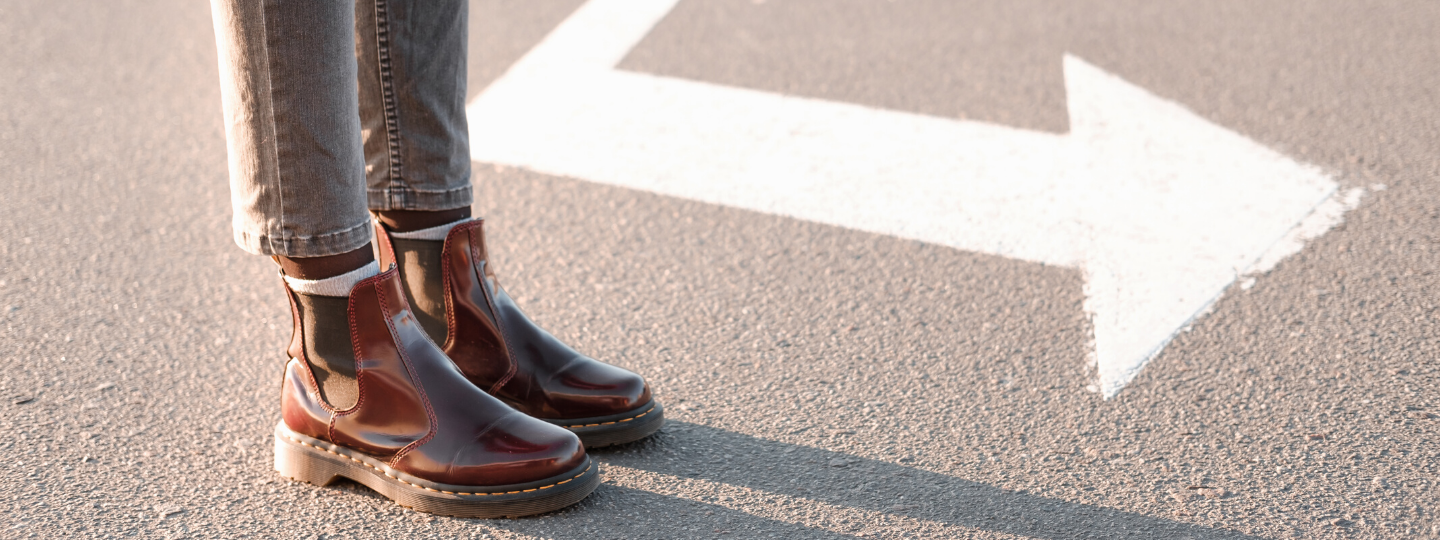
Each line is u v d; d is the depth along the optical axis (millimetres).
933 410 2141
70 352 2371
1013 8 4891
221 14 1590
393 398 1774
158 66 4332
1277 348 2346
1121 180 3260
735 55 4387
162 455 1980
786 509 1812
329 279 1726
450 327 1978
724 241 2969
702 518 1788
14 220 3064
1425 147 3393
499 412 1807
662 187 3311
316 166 1637
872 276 2754
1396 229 2891
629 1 5094
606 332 2492
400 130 1892
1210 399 2156
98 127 3754
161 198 3246
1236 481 1880
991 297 2627
